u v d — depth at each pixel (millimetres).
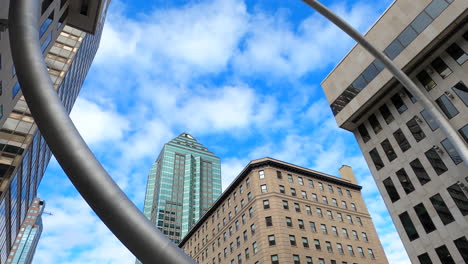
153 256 2131
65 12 25031
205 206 154375
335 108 34312
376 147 30688
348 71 33375
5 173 24234
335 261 46625
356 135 33375
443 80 25734
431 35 25594
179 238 137250
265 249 44344
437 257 23406
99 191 2266
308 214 50531
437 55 26500
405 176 27281
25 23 2941
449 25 24516
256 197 50469
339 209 54750
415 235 25281
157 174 166625
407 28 27562
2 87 17875
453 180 23703
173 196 150875
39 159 33969
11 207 26234
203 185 163750
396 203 27391
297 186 54000
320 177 57906
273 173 53750
